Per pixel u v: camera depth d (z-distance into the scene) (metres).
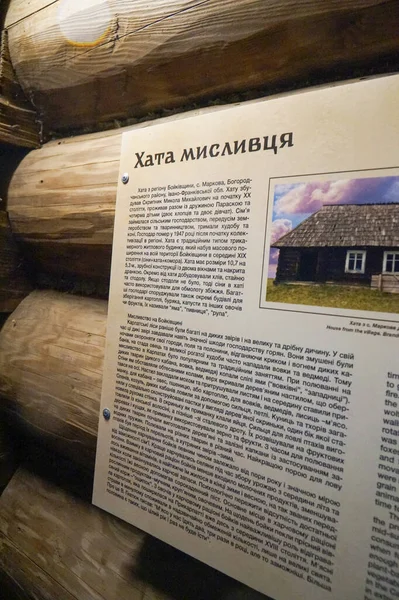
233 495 0.65
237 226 0.64
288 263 0.59
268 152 0.61
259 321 0.62
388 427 0.51
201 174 0.68
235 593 0.74
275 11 0.67
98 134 1.02
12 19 1.11
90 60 0.95
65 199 0.98
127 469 0.78
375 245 0.53
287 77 0.73
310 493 0.57
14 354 1.09
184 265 0.70
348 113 0.55
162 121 0.89
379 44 0.62
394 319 0.51
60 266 1.09
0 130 1.06
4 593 1.08
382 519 0.52
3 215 1.13
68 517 1.01
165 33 0.81
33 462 1.17
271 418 0.60
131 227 0.77
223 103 0.83
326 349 0.56
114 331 0.80
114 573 0.87
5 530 1.10
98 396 0.89
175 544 0.71
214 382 0.66
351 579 0.54
